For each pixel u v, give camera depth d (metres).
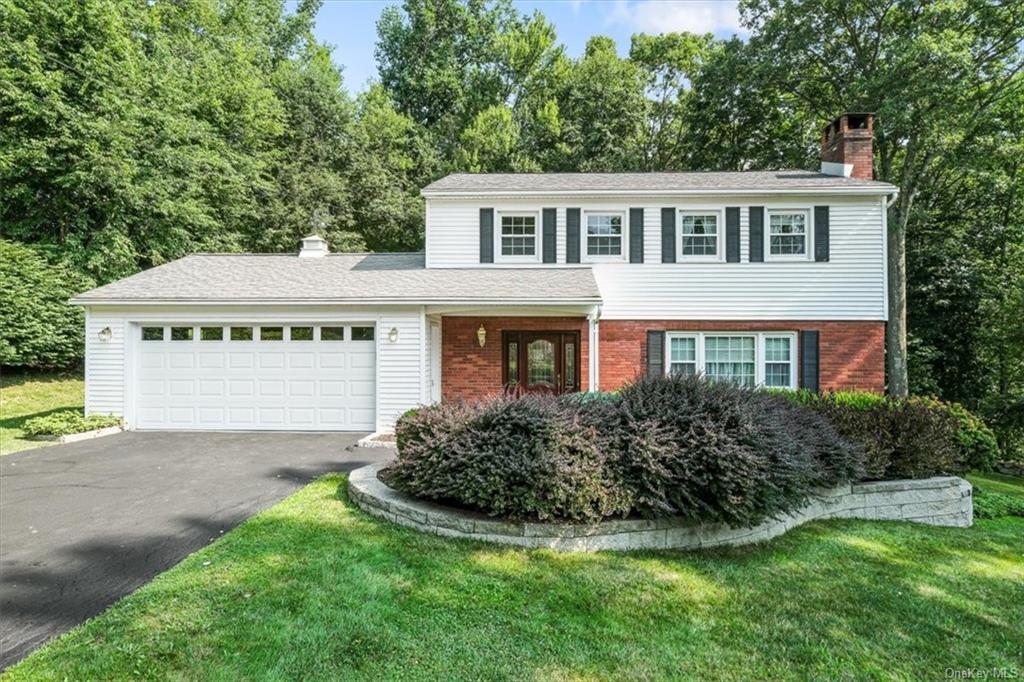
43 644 3.13
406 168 26.98
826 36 18.12
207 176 20.09
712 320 13.03
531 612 3.66
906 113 14.52
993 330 16.89
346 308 10.94
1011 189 18.23
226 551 4.43
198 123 20.06
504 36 30.31
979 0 14.98
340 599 3.66
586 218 13.35
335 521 5.20
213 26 24.00
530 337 12.95
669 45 26.98
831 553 5.11
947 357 18.42
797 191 12.77
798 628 3.67
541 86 29.75
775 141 22.11
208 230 20.52
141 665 2.91
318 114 24.91
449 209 13.51
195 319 10.96
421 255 14.69
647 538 4.93
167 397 11.07
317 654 3.06
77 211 17.31
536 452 4.89
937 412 7.50
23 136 16.17
